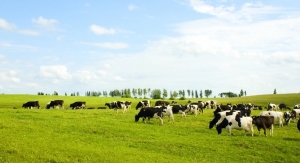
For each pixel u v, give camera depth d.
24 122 31.55
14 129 27.47
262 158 22.44
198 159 21.66
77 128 30.44
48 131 28.08
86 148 22.19
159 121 40.12
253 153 23.47
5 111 42.91
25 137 24.42
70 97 118.31
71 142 24.09
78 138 26.05
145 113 37.94
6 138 23.44
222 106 52.28
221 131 31.50
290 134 32.38
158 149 24.02
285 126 38.97
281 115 38.28
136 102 98.75
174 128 34.16
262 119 30.77
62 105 66.56
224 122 31.05
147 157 21.06
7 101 90.81
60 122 33.53
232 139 27.75
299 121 33.12
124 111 53.78
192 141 26.66
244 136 29.73
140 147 24.36
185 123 38.84
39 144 22.31
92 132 29.25
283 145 25.39
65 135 26.88
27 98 105.06
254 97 131.12
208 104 69.12
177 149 24.05
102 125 32.34
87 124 32.66
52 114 41.53
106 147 23.22
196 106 48.12
